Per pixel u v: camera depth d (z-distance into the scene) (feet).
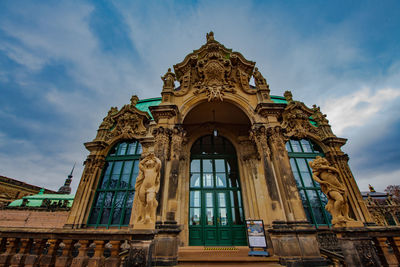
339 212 17.15
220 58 34.71
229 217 31.58
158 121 29.32
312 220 31.35
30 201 49.65
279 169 25.11
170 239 20.30
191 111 35.55
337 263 22.99
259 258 20.01
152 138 35.65
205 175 35.96
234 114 36.99
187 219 30.86
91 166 35.04
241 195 33.68
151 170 17.63
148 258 13.47
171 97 32.27
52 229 13.70
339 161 36.01
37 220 40.52
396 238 14.85
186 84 34.37
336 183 18.11
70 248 13.38
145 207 16.33
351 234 15.67
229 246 28.58
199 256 21.97
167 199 23.41
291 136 38.83
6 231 13.74
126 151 37.11
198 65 34.40
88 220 31.32
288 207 22.56
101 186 34.63
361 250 15.06
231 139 39.27
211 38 37.14
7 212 42.04
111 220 30.99
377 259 14.70
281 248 19.86
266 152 26.43
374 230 15.30
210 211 32.22
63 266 12.50
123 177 34.60
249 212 31.32
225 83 33.63
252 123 30.25
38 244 13.52
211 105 34.30
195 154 38.29
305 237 20.25
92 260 12.43
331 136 38.11
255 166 34.42
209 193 33.86
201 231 30.40
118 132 38.34
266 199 25.17
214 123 40.01
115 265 12.38
